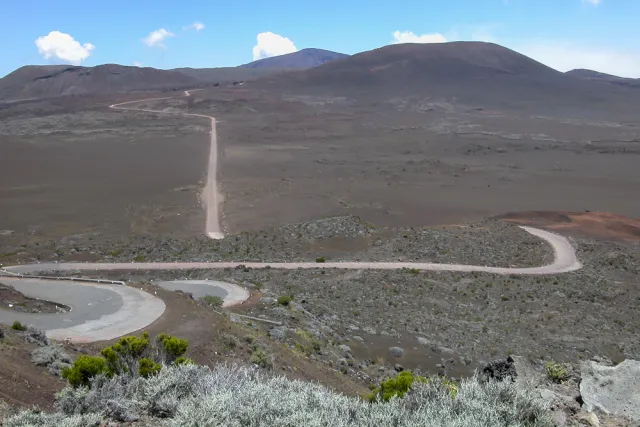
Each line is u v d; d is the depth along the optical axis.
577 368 9.87
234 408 6.80
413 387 7.59
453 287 43.38
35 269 44.44
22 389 10.63
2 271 37.84
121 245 57.19
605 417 7.14
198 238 62.97
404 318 35.81
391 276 45.31
